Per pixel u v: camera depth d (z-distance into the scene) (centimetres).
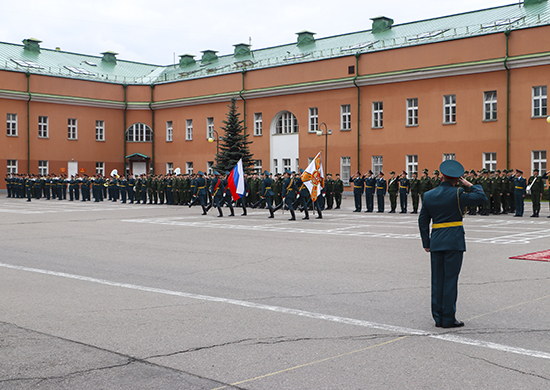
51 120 4753
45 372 509
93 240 1527
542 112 3206
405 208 2630
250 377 494
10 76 4509
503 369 511
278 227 1909
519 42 3225
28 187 3850
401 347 577
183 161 4953
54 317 702
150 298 811
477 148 3416
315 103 4125
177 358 546
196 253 1272
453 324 650
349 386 473
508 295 818
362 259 1174
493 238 1541
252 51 5009
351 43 4247
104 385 478
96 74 5088
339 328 649
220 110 4662
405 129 3706
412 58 3641
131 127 5153
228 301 790
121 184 3650
